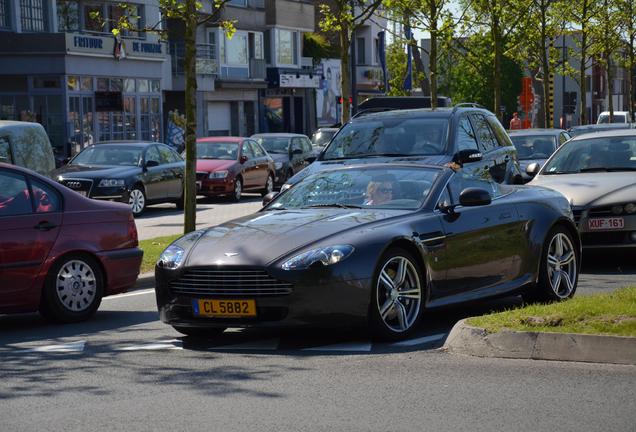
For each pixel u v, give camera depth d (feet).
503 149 74.95
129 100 229.45
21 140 81.61
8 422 30.19
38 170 82.64
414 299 42.88
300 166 168.86
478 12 151.12
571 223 50.75
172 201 128.98
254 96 291.58
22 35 206.28
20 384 35.42
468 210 45.98
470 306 51.03
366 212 44.34
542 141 110.01
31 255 49.08
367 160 68.08
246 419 29.84
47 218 49.93
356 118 72.38
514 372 35.19
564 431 28.07
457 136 69.26
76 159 124.98
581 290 56.44
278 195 48.52
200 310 41.52
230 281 40.91
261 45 293.23
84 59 213.46
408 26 130.00
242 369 37.01
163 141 244.83
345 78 106.32
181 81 259.19
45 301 49.83
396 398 31.94
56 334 47.19
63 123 207.82
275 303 40.27
